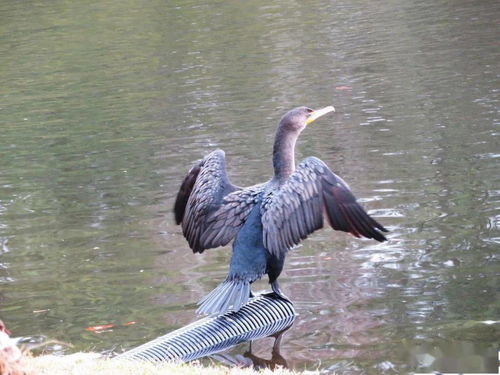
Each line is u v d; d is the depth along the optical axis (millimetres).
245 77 22578
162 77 23578
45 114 20688
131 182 14688
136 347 8773
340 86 20547
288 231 8398
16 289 10578
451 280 10000
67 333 9234
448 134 15875
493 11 28203
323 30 28328
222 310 8539
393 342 8641
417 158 14641
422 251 10883
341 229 8367
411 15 29312
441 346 8508
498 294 9547
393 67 22000
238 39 28141
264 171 14523
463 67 21062
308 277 10367
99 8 37188
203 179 9125
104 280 10680
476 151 14703
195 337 8867
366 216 8242
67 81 24266
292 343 8766
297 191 8359
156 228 12414
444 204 12422
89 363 8109
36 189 14812
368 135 16344
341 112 18219
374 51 24188
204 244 9070
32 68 26609
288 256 11078
